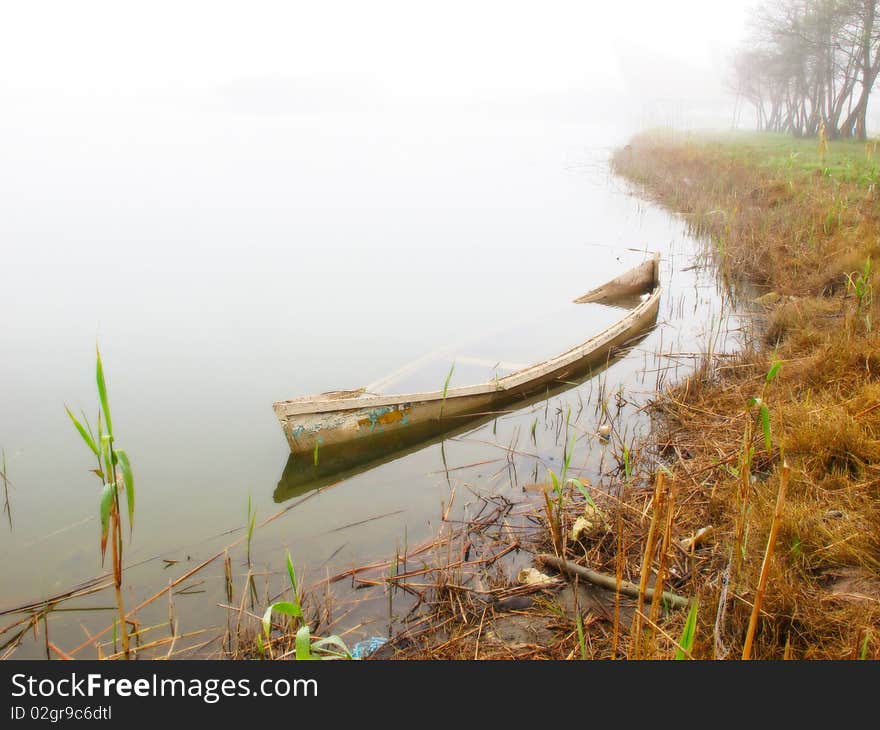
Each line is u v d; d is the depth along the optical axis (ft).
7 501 21.27
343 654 13.79
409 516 19.93
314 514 20.33
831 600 13.23
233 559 18.28
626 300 40.55
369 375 30.96
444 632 15.02
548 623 14.94
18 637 15.42
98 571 17.89
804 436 18.70
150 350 34.30
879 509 15.19
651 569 16.16
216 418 26.91
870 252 34.91
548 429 24.93
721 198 61.93
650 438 23.18
